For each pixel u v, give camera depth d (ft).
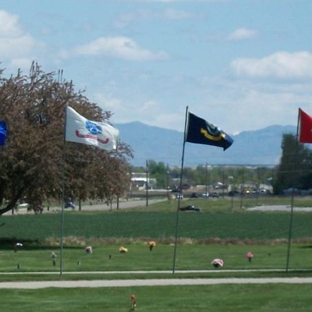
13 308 80.69
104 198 211.00
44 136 186.70
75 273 110.52
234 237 238.68
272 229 287.69
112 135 109.60
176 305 82.64
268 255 158.61
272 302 84.53
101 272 113.29
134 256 155.94
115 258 150.71
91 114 196.44
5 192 195.93
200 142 109.91
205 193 647.15
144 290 91.66
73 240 201.26
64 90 196.34
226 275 105.50
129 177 209.46
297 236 246.88
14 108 186.70
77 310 79.77
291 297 87.40
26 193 194.59
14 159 184.44
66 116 107.76
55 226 302.45
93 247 184.75
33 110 193.26
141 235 247.29
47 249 180.96
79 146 192.85
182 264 135.03
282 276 104.99
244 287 93.91
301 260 145.18
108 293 89.51
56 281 99.50
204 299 86.12
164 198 634.84
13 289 91.81
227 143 110.22
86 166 196.75
